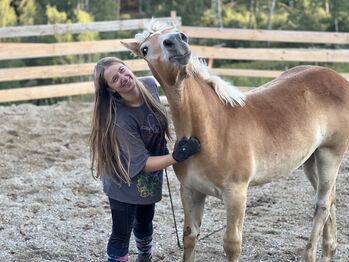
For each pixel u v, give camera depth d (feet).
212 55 36.60
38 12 72.49
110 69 11.92
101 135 12.12
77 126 29.50
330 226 14.47
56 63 58.90
